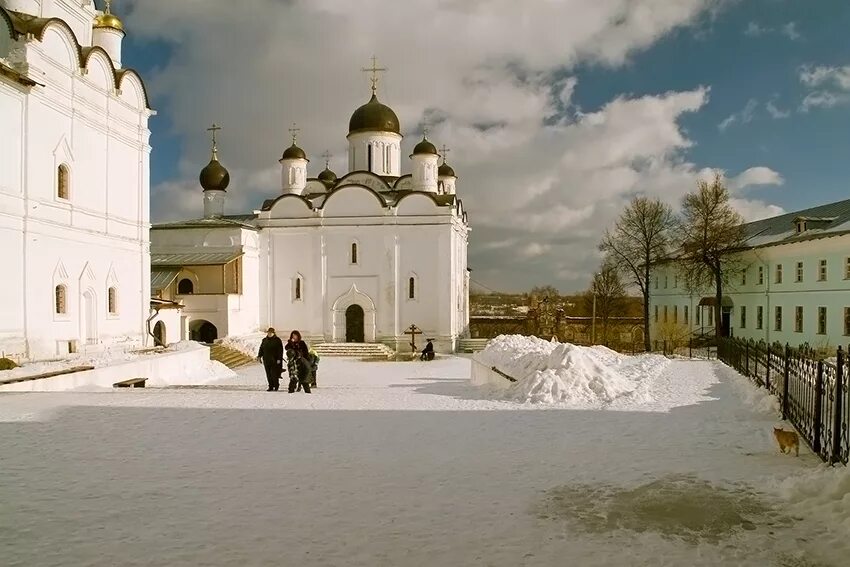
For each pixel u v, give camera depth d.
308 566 5.31
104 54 25.17
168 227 40.00
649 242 46.72
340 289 41.28
